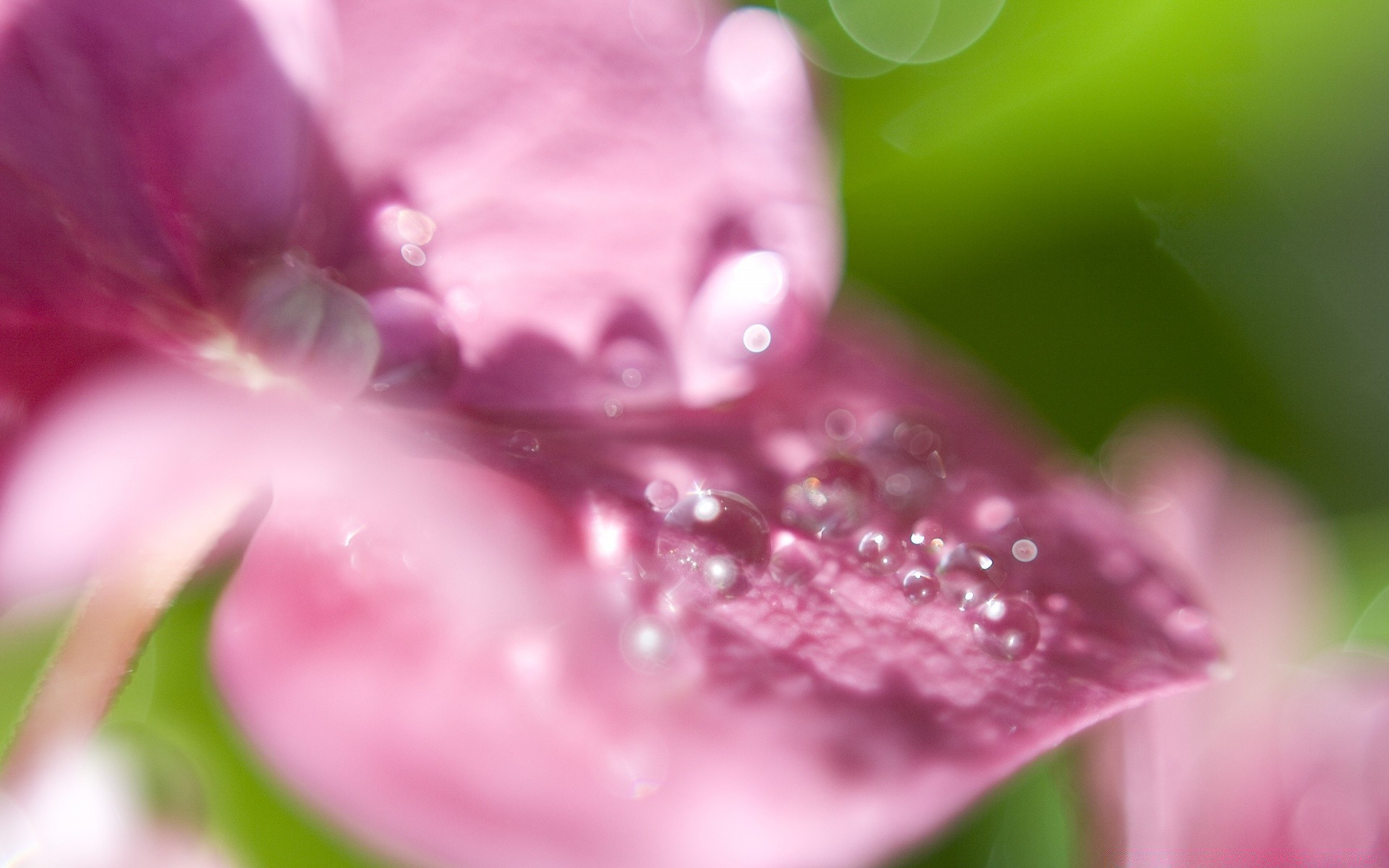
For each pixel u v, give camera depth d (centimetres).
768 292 7
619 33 7
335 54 7
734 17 7
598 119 7
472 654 7
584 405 7
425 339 7
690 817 6
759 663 6
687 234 7
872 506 7
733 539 7
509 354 7
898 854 6
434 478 6
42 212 6
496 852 7
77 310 6
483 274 7
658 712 6
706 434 7
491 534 7
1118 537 7
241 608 7
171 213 7
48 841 7
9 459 6
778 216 7
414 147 7
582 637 7
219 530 6
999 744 6
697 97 7
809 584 7
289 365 7
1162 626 6
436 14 7
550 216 7
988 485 7
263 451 6
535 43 7
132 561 6
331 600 7
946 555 7
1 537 6
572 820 6
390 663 7
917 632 6
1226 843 7
